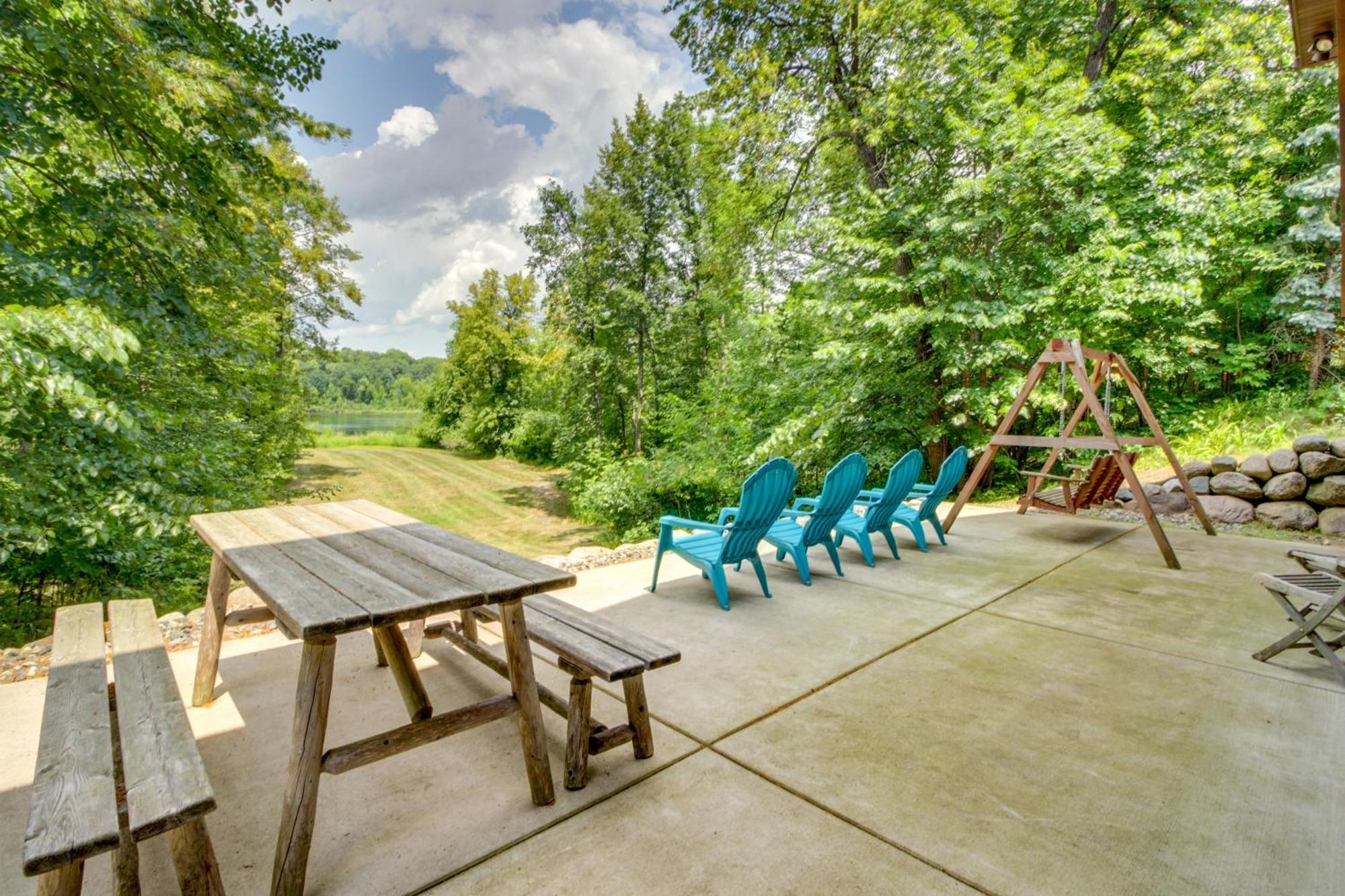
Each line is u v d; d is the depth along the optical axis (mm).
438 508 16531
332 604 1446
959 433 9055
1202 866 1496
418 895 1425
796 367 10266
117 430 4254
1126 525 6004
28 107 4168
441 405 32875
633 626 3279
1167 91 8805
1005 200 7676
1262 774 1897
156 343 5133
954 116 7695
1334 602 2479
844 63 9492
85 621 2287
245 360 6305
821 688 2533
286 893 1386
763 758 2008
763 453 9344
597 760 2006
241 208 6535
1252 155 8547
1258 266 8750
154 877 1521
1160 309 7938
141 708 1574
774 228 10594
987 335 8266
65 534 4719
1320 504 5523
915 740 2113
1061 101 7664
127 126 4703
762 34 9375
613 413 18172
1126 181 8273
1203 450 7750
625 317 15469
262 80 5832
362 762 1495
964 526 6086
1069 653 2881
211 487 5777
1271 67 9008
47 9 3939
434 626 2818
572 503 14766
